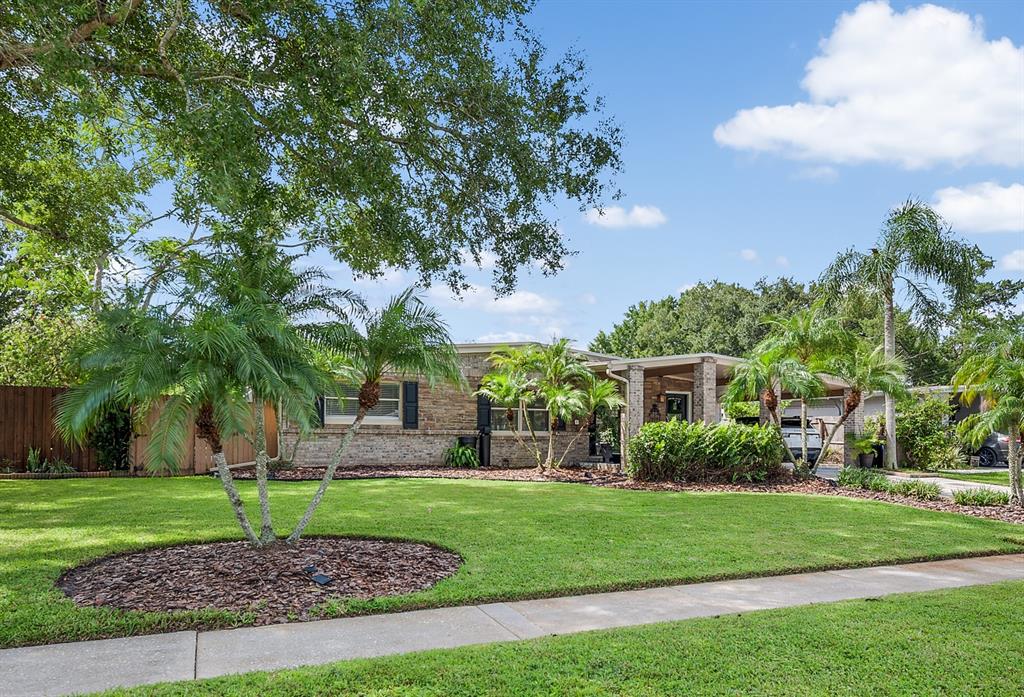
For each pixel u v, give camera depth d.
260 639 4.86
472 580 6.43
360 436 18.97
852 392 16.97
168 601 5.61
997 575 7.24
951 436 23.78
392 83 10.01
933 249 22.28
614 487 14.91
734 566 7.17
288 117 9.92
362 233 13.52
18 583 6.11
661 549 7.96
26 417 15.92
